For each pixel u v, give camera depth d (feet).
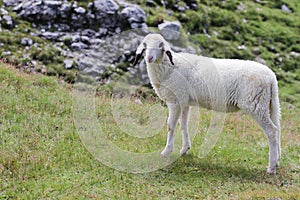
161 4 87.92
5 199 33.73
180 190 36.42
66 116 50.24
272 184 38.78
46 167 38.83
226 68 41.47
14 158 39.24
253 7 103.71
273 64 87.76
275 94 41.27
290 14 107.24
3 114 47.91
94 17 77.77
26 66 66.08
